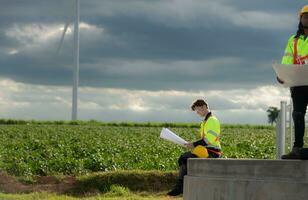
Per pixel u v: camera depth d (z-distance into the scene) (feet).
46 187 63.10
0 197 54.29
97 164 74.02
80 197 58.03
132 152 86.22
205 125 44.91
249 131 168.76
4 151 86.74
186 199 34.78
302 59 33.04
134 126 193.57
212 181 32.53
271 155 89.20
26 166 70.49
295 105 32.35
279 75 31.55
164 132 45.55
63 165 72.54
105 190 61.00
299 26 33.40
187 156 44.78
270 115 245.04
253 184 30.94
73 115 183.83
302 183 29.73
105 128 168.86
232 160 32.01
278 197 30.22
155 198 55.42
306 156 30.68
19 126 167.73
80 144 99.40
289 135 46.32
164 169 73.26
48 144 104.01
